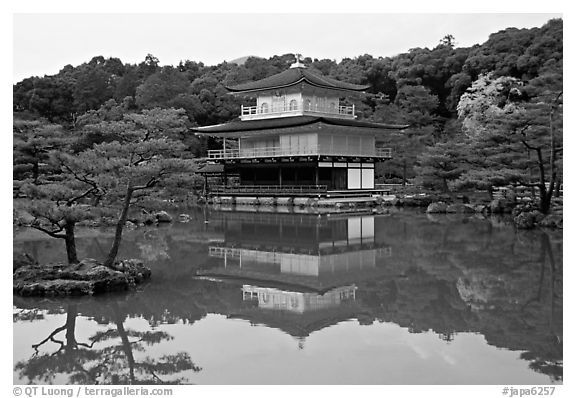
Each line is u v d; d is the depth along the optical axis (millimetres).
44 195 23797
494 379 14820
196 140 97188
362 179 75500
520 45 106812
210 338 18328
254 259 31641
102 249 34062
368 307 21766
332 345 17484
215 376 15258
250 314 21000
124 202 25203
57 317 20609
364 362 16094
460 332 18578
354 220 51938
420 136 84562
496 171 46594
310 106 77062
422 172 62531
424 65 119188
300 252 34000
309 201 67375
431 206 59719
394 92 125375
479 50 113000
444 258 31359
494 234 40500
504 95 95062
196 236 41125
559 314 20438
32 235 39531
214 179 88250
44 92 112062
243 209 66250
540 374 15094
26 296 23188
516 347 17156
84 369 16078
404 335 18344
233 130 75938
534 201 49562
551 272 27359
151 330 19219
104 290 23891
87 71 117438
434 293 23703
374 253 33406
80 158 24109
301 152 71688
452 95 112312
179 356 16781
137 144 24594
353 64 130500
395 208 66750
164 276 27125
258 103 81312
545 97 46094
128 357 16844
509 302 22141
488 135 47250
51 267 25000
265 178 77625
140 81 116125
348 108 84000
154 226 47719
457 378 14844
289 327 19344
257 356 16688
